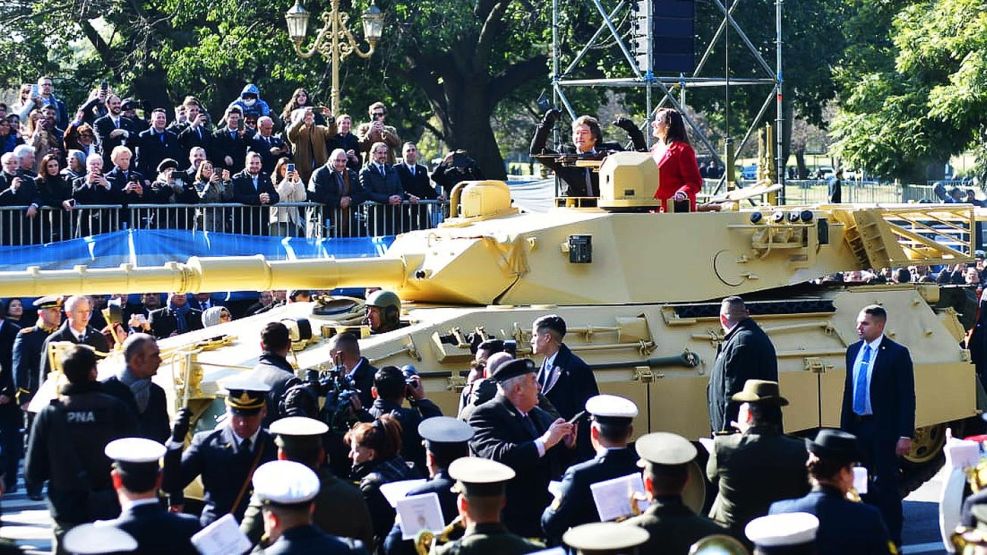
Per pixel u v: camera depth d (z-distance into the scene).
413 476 21.75
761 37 69.75
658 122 30.61
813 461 18.03
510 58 76.75
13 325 32.25
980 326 34.56
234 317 41.59
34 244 37.72
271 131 43.72
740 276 28.94
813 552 15.45
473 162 42.16
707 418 27.31
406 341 26.38
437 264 28.61
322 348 26.69
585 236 28.14
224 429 21.03
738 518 20.25
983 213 31.69
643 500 18.73
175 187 39.78
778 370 27.64
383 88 75.56
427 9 67.94
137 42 74.19
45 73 76.56
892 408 26.09
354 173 41.66
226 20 70.12
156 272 26.81
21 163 38.38
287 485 15.84
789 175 108.62
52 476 21.11
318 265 28.16
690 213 28.81
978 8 61.41
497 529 16.66
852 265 30.31
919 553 26.92
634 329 27.41
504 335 26.89
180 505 21.72
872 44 73.06
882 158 64.06
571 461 25.03
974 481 20.59
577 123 30.86
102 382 22.48
